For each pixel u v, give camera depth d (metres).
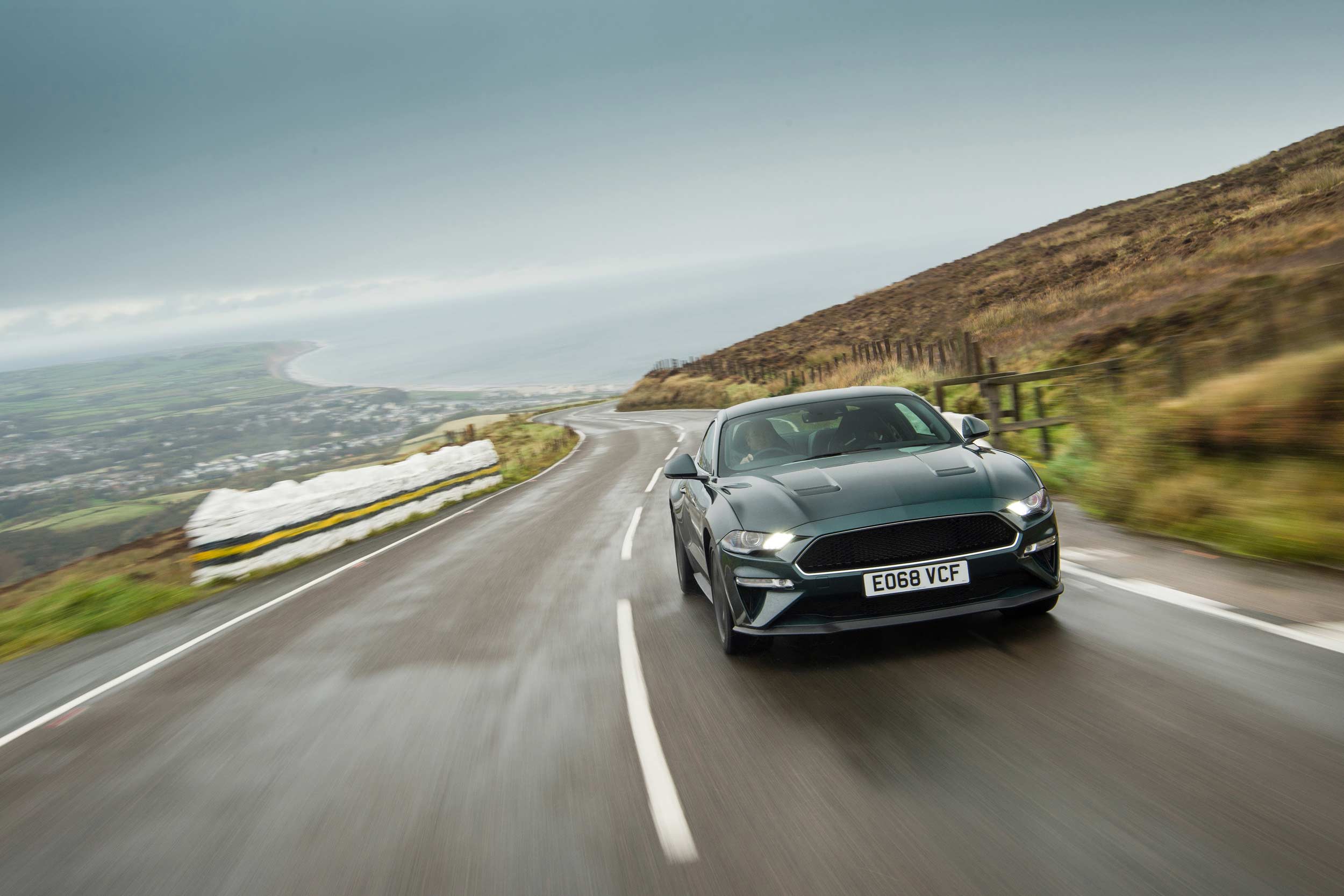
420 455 18.20
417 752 3.87
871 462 4.81
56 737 4.93
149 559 12.71
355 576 9.84
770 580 4.17
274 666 5.95
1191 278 22.67
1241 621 4.23
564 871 2.61
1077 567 5.77
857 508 4.17
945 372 20.84
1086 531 7.14
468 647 5.79
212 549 11.10
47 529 173.00
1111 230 48.69
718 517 4.66
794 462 5.18
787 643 4.85
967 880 2.28
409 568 9.87
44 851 3.28
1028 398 14.92
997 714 3.43
